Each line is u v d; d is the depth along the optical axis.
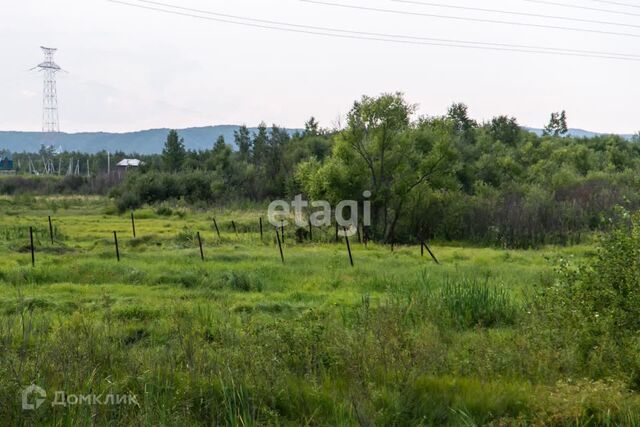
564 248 27.88
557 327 8.55
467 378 7.45
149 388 6.65
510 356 8.05
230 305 13.00
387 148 35.38
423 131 37.06
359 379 6.97
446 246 32.25
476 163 49.41
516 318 11.04
